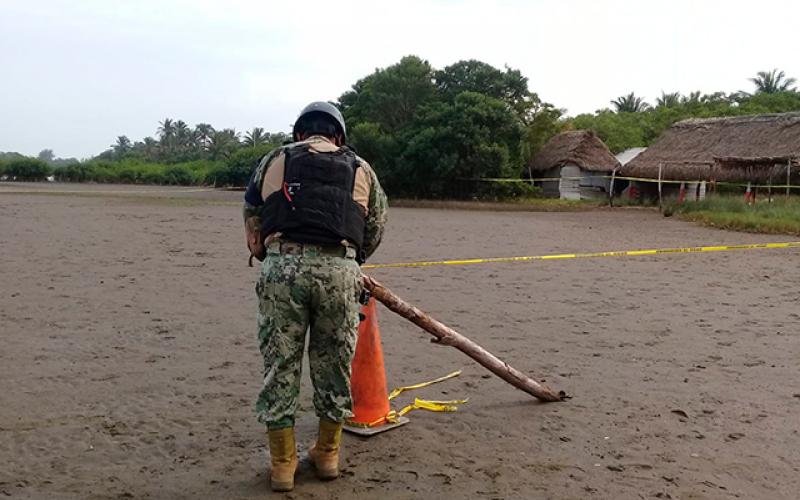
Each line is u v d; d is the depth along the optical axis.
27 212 23.45
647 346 6.74
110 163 82.88
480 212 31.33
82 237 16.05
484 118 37.47
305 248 3.46
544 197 41.69
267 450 4.09
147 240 15.77
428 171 38.41
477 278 10.91
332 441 3.66
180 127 133.00
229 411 4.76
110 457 3.96
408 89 41.44
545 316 8.11
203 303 8.59
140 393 5.13
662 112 61.38
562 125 48.31
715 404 5.01
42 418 4.59
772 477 3.78
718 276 11.45
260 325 3.54
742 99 65.56
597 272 11.73
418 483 3.65
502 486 3.62
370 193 3.76
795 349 6.64
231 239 16.30
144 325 7.35
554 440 4.28
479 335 7.12
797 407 4.96
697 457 4.04
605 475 3.77
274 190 3.55
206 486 3.59
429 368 5.90
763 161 28.73
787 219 20.73
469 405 4.95
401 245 15.84
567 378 5.63
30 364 5.85
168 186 70.31
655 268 12.34
